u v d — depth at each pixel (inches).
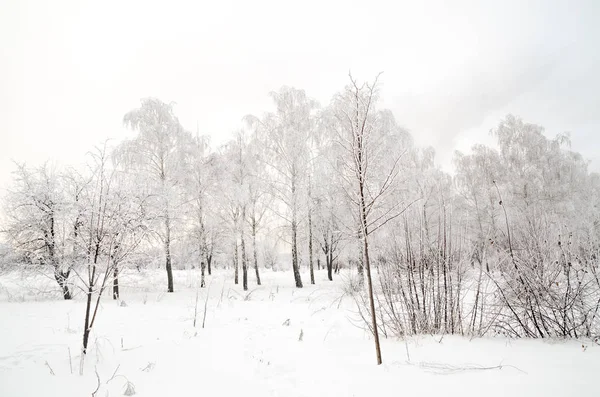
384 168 231.5
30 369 138.3
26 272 452.4
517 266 179.8
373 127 183.3
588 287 165.9
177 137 615.8
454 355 140.9
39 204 444.1
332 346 174.1
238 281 738.2
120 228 166.6
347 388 115.3
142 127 581.0
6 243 473.1
